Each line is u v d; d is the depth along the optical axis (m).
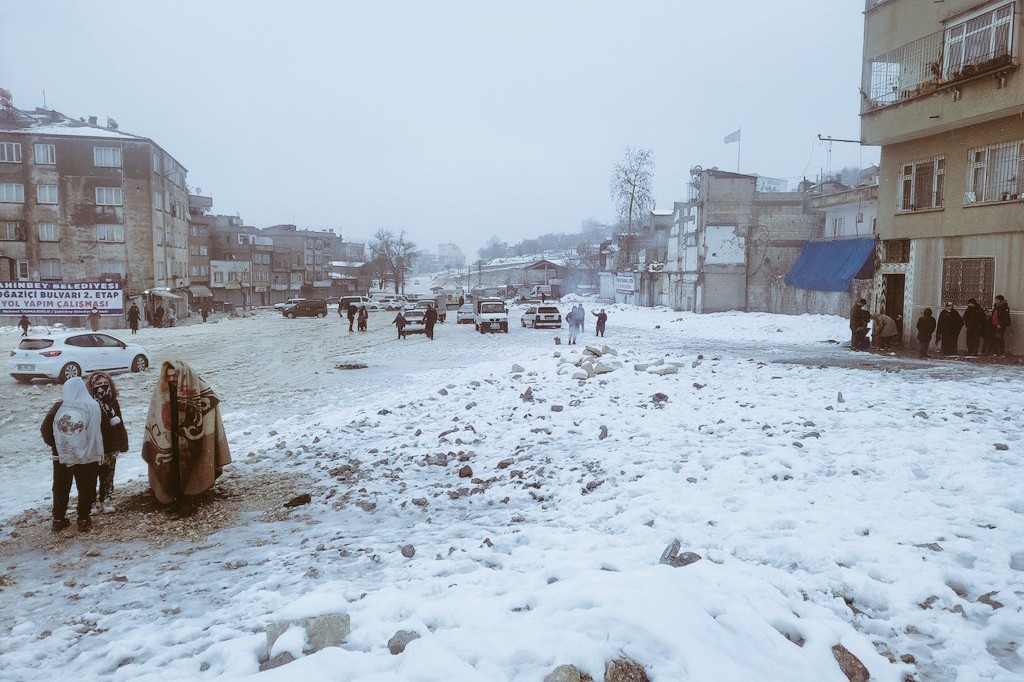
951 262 20.09
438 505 7.21
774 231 45.84
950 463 7.14
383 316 57.00
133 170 50.34
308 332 38.00
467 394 14.37
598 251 113.44
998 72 17.14
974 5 17.89
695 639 3.25
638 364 16.11
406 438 10.62
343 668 3.22
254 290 90.38
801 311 42.00
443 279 174.25
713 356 20.05
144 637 4.21
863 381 13.73
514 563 4.91
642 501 6.45
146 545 6.33
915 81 20.31
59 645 4.27
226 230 88.25
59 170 49.00
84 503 6.85
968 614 3.94
